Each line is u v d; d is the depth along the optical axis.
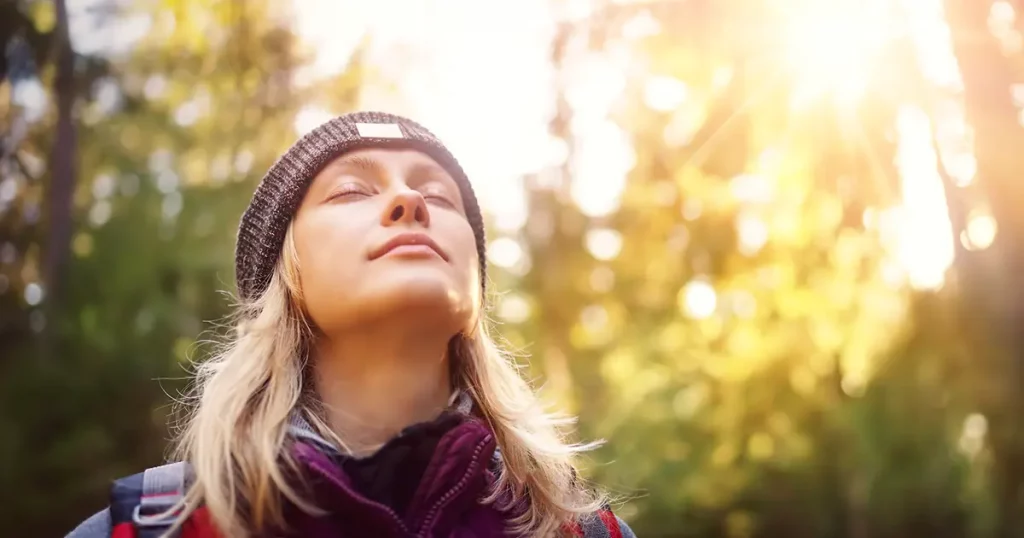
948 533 6.62
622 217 8.47
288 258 1.42
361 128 1.51
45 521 8.28
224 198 9.98
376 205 1.40
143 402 8.92
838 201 5.84
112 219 9.81
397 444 1.25
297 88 8.96
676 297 9.29
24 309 9.28
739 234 7.46
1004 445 4.46
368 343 1.34
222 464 1.25
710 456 9.93
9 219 9.29
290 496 1.17
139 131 10.35
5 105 9.02
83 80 9.41
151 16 9.10
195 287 9.53
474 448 1.29
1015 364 4.13
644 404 10.72
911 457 6.65
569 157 9.88
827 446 8.85
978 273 4.20
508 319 11.06
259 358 1.37
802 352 8.70
